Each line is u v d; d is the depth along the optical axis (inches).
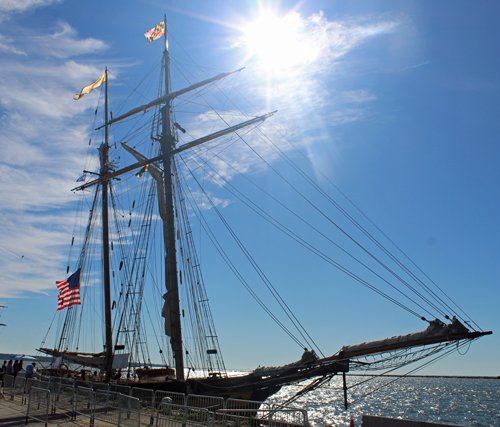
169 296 1153.4
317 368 876.0
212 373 1064.2
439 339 765.9
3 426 687.1
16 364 1424.7
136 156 1541.6
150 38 1530.5
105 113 1786.4
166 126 1357.0
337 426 2081.7
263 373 949.8
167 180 1279.5
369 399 4264.3
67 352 1462.8
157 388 1003.9
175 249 1200.8
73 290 1599.4
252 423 557.9
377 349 821.2
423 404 3582.7
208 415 524.4
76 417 748.6
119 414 616.4
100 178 1578.5
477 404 3535.9
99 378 1318.9
